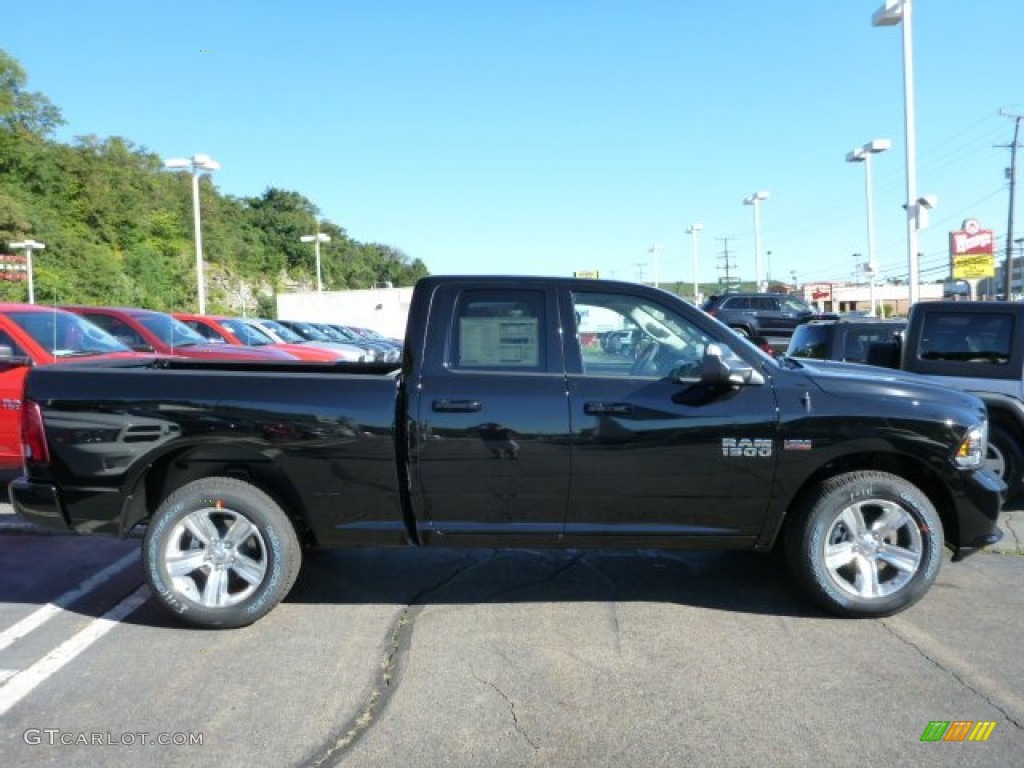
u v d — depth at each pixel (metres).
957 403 4.62
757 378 4.52
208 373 4.62
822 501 4.53
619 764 3.17
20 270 55.88
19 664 4.09
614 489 4.48
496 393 4.47
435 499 4.52
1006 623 4.55
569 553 5.95
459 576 5.44
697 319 4.65
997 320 7.08
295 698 3.72
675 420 4.44
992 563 5.65
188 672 3.99
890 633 4.42
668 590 5.14
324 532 4.59
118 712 3.60
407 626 4.57
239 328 15.83
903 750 3.25
